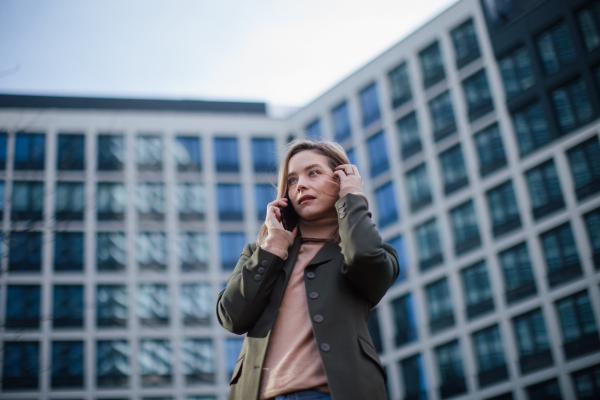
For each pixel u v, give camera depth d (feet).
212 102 165.78
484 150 133.80
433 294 132.36
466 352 124.67
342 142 154.92
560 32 128.98
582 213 118.42
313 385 7.88
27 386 132.26
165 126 158.81
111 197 149.89
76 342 137.69
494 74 135.64
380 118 150.30
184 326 143.84
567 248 118.62
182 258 149.38
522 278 122.21
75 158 149.69
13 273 138.82
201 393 139.03
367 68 155.22
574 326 114.42
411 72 148.05
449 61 142.92
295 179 9.52
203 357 142.00
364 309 8.54
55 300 139.54
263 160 161.27
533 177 125.90
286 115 166.09
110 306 142.00
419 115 144.46
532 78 130.52
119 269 145.18
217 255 151.43
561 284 117.50
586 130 121.70
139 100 161.07
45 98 153.48
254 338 8.47
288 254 9.08
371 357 7.98
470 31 141.38
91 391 134.82
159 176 154.61
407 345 132.67
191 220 153.07
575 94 124.88
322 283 8.43
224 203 155.94
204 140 160.04
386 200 144.97
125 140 155.02
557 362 114.32
